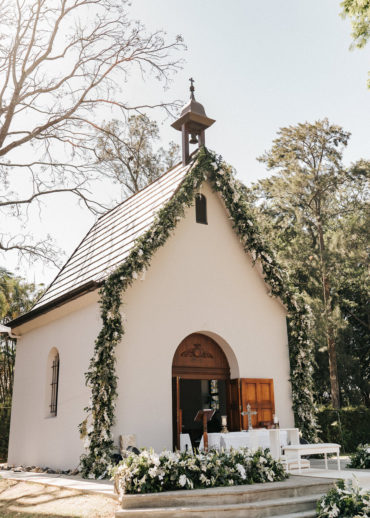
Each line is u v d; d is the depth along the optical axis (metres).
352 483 8.27
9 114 12.69
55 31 13.07
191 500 7.27
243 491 7.48
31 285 30.38
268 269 13.90
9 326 16.69
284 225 27.02
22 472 13.00
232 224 13.99
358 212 27.89
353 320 28.78
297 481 8.39
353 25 11.74
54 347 13.98
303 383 13.66
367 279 26.20
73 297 12.45
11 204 14.17
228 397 13.11
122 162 18.83
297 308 14.05
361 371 27.92
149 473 7.47
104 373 10.55
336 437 18.88
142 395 11.17
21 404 15.88
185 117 14.98
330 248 23.61
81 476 10.37
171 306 12.21
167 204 12.32
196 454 8.45
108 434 10.30
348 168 26.33
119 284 11.13
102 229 17.44
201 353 12.95
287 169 26.62
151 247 11.77
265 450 8.86
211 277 13.14
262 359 13.42
